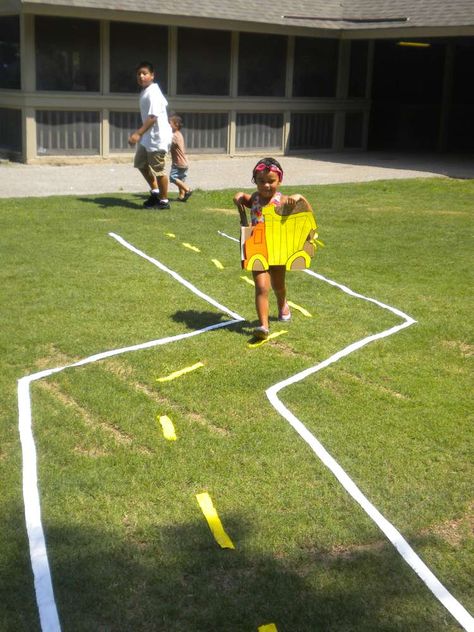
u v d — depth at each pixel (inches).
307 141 724.0
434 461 148.4
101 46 587.5
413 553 120.7
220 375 183.5
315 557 119.4
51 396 170.7
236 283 262.4
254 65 668.7
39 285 251.3
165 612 106.7
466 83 800.3
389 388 181.0
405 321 228.7
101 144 603.5
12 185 468.4
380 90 776.3
